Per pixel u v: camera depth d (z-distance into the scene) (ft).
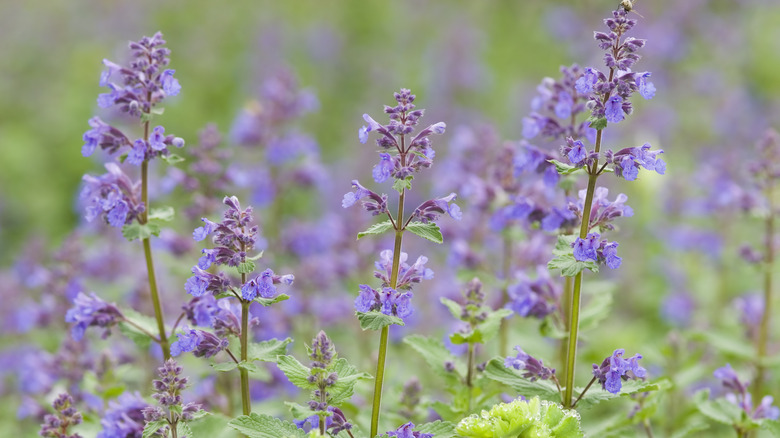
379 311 22.03
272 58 86.07
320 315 40.34
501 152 34.35
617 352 22.67
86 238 53.52
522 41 94.02
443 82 79.30
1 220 65.57
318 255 43.86
